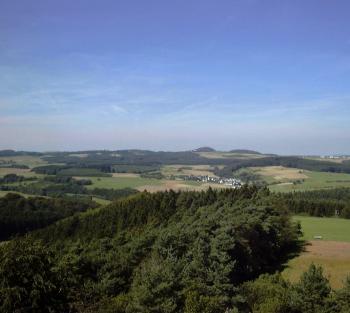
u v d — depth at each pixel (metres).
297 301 42.69
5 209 142.88
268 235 85.75
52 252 33.56
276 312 40.44
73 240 105.38
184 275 42.66
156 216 111.62
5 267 29.28
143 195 131.00
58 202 161.38
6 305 28.39
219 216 83.69
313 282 43.38
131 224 111.75
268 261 84.88
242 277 69.19
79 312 35.66
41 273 30.50
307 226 125.00
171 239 55.97
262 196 115.62
